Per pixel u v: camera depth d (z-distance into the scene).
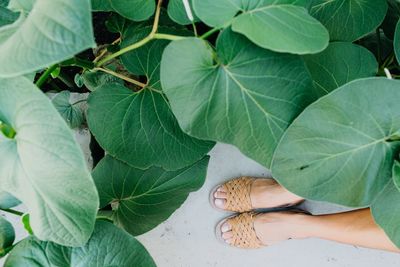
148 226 1.04
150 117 0.91
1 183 0.72
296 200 1.24
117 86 0.92
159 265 1.27
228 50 0.72
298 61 0.73
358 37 0.90
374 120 0.71
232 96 0.74
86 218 0.68
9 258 0.77
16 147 0.68
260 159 0.78
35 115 0.61
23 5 0.67
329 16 0.88
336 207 1.31
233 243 1.28
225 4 0.72
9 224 0.83
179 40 0.71
